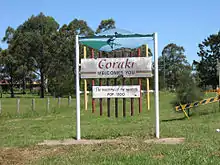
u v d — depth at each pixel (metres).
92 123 17.86
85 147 9.73
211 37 86.88
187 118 18.48
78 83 11.56
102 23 74.56
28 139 11.99
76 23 73.88
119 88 11.56
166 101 36.47
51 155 8.88
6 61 77.31
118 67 11.34
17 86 108.38
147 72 11.27
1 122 19.73
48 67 74.00
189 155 8.15
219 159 7.80
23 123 19.11
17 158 8.75
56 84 67.81
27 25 78.25
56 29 78.62
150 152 8.67
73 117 22.17
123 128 14.34
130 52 11.59
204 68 86.88
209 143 9.73
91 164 7.78
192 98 20.89
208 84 86.62
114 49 11.56
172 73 107.31
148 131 12.43
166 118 19.39
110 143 10.14
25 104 40.50
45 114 24.48
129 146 9.53
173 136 11.27
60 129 15.14
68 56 72.06
